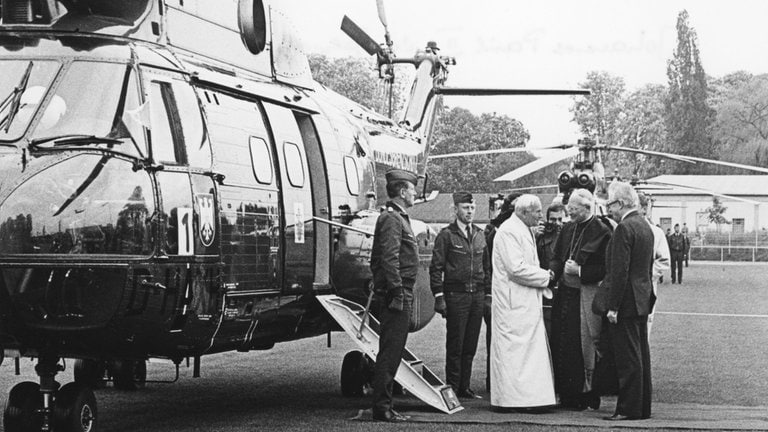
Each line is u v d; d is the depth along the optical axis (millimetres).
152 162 7035
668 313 21031
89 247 6781
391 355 8836
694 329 17578
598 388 10164
